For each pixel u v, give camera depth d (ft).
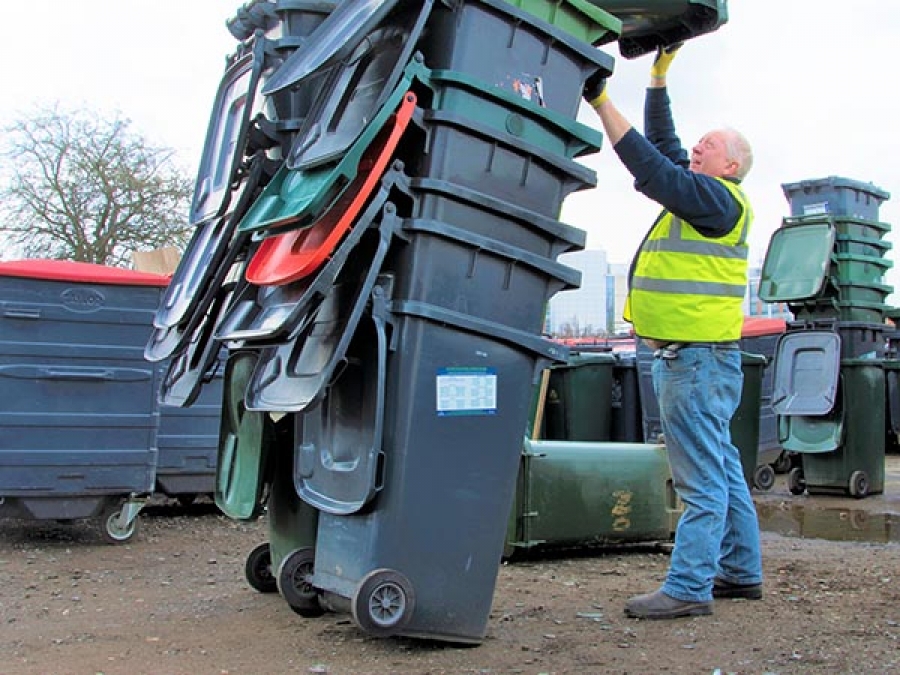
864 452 31.24
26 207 75.51
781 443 31.86
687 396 13.50
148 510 26.37
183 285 14.61
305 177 11.77
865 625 12.82
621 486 19.47
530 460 18.54
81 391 20.48
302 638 12.08
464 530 11.21
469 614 11.33
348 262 11.44
